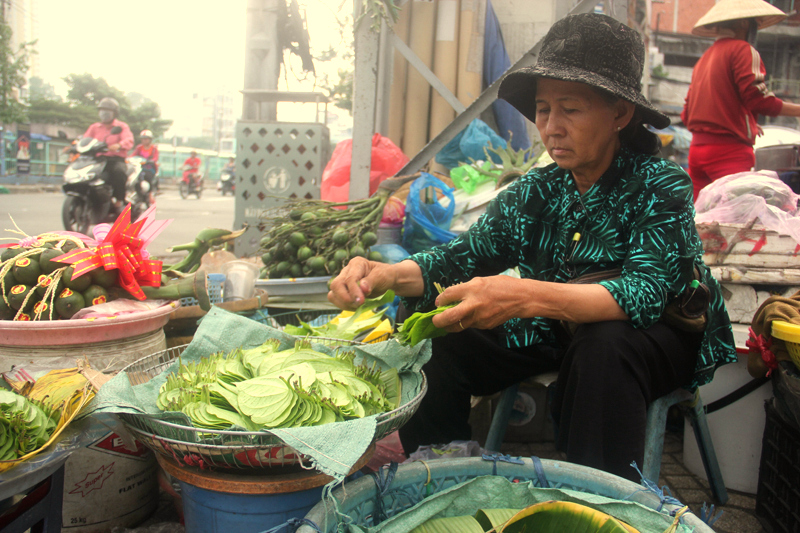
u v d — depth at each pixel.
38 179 22.89
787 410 1.49
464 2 4.30
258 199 4.08
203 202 20.56
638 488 1.08
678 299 1.35
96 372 1.16
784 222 2.03
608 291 1.26
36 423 0.98
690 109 3.36
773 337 1.49
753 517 1.73
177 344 1.98
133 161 7.96
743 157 3.15
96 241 1.67
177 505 1.55
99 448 1.43
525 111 1.59
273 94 4.29
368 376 1.32
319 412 1.09
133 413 1.00
